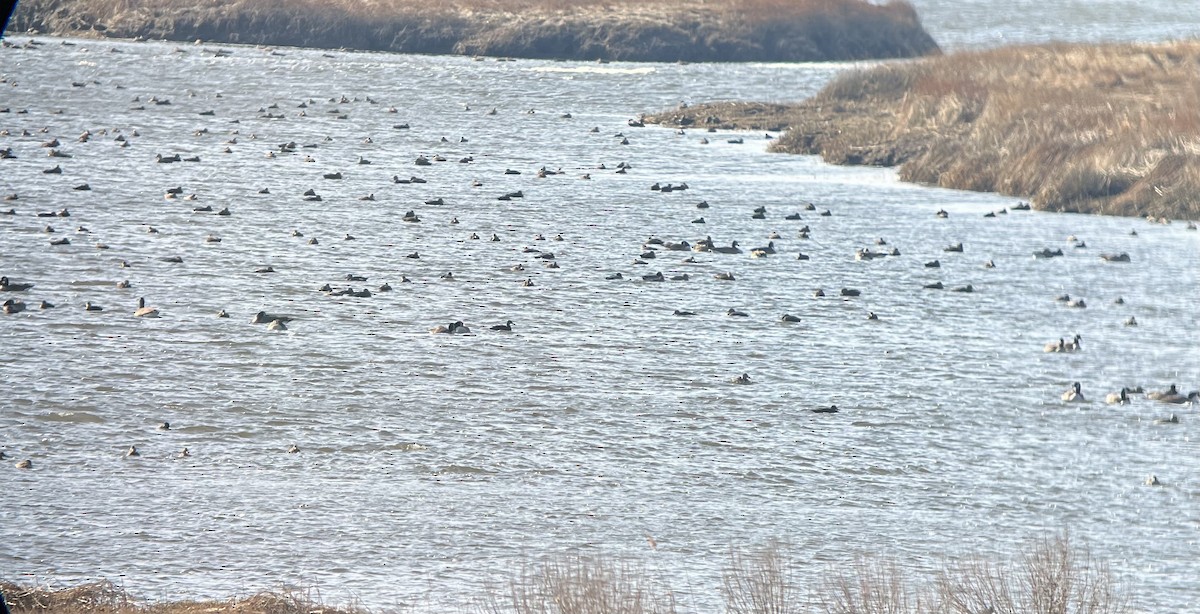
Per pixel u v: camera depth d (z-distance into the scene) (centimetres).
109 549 9494
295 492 10700
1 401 12519
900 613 8306
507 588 8788
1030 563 8925
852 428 12600
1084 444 12369
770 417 12812
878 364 14562
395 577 9075
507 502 10594
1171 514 10750
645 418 12662
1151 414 13250
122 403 12619
